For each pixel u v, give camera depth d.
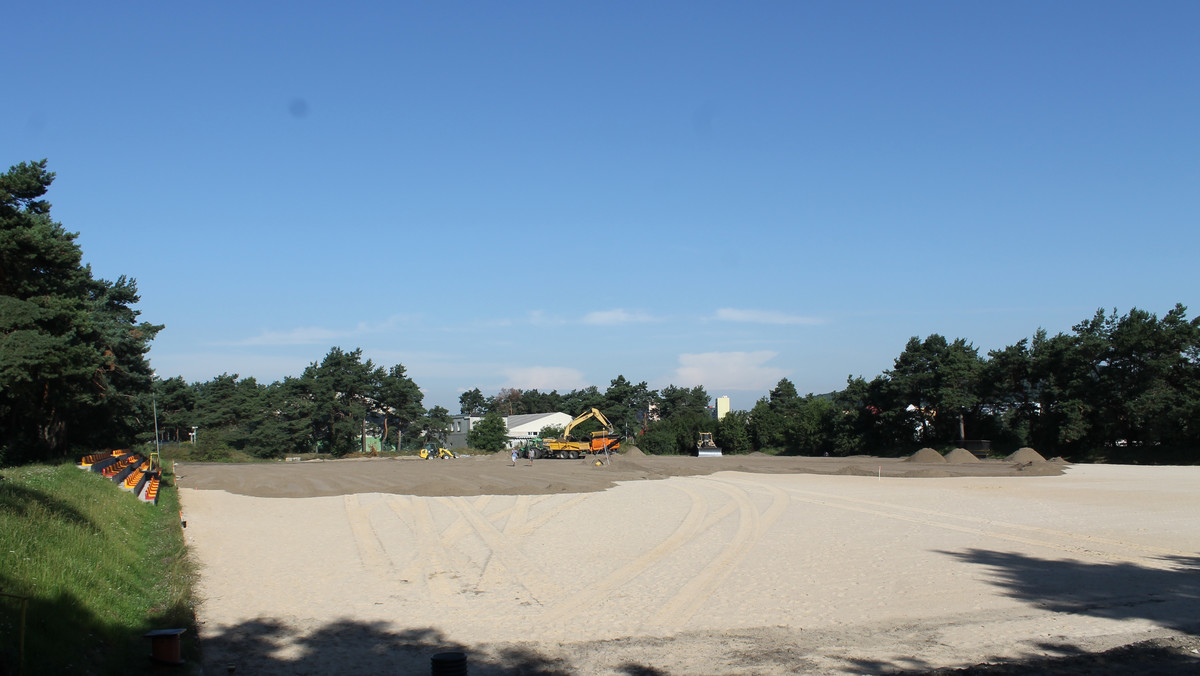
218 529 21.84
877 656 9.97
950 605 12.70
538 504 27.88
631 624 11.84
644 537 20.20
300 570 16.23
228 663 9.92
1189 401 47.25
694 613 12.45
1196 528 20.66
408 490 33.22
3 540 10.60
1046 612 12.16
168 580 14.16
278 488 34.66
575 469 49.31
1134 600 12.89
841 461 57.09
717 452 73.69
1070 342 54.81
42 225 28.75
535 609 12.88
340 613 12.66
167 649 9.14
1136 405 49.25
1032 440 59.38
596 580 15.10
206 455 76.50
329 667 9.80
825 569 15.75
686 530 21.27
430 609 12.92
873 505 26.52
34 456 32.72
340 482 37.94
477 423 111.56
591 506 27.12
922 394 65.62
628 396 115.81
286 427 86.88
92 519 15.30
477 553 18.17
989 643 10.48
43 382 28.64
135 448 55.69
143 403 51.00
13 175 29.30
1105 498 27.98
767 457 67.62
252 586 14.67
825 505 26.61
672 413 119.06
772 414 86.19
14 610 8.52
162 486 33.47
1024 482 35.38
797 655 10.06
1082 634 10.87
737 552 17.80
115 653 9.18
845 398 74.25
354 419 90.12
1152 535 19.59
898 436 69.62
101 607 10.47
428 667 9.79
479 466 54.84
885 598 13.24
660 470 46.50
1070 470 42.97
